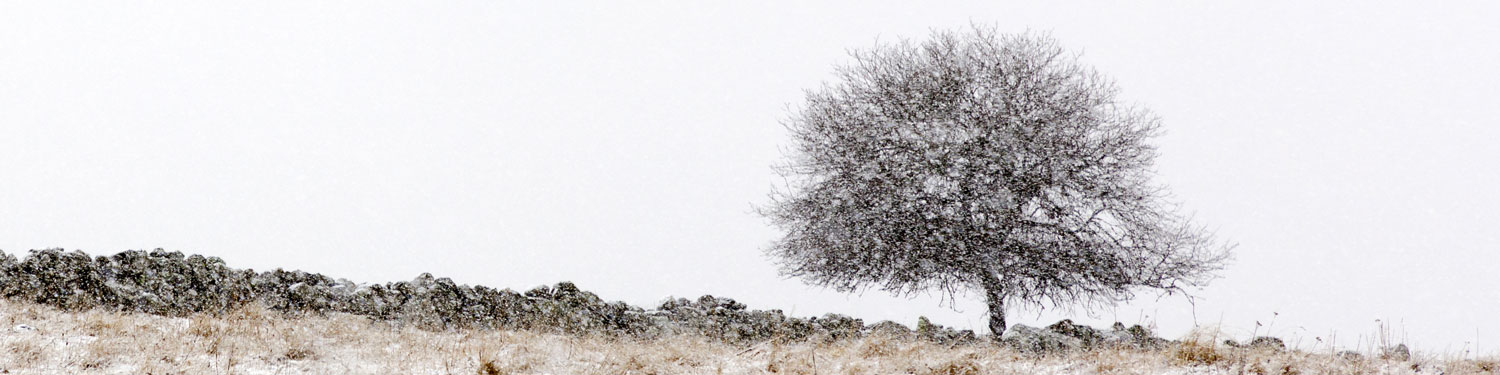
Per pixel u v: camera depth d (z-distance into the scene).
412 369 9.30
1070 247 19.64
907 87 20.62
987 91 20.34
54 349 8.66
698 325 14.74
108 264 11.26
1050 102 20.19
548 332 13.26
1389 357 11.83
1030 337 14.41
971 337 15.44
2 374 7.70
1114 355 11.95
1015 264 19.42
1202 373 10.57
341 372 8.98
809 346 12.52
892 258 19.75
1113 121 20.61
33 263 10.76
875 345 12.68
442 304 12.81
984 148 19.47
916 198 19.81
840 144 20.58
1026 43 21.36
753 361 11.55
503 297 13.41
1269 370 10.57
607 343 12.46
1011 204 19.34
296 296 12.10
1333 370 10.70
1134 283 20.05
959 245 19.27
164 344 9.23
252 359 9.09
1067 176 19.62
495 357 9.79
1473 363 11.67
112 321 10.04
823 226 20.30
